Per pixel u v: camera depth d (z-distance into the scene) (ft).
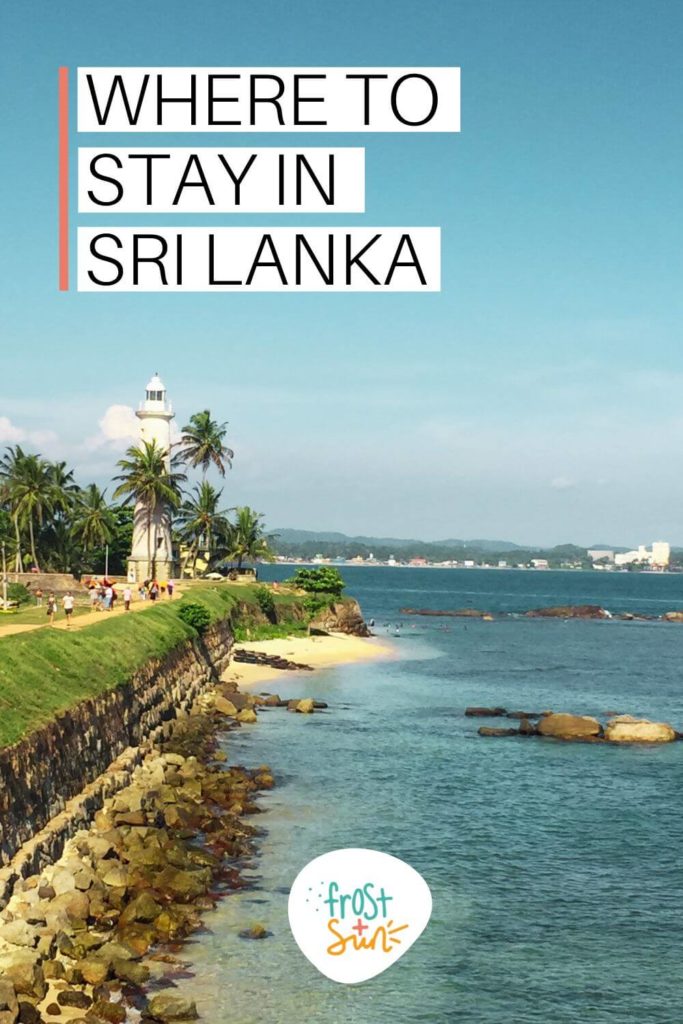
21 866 97.09
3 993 75.25
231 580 418.31
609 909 109.50
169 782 147.13
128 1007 81.82
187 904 101.71
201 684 239.50
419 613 649.20
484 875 118.83
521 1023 84.23
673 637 511.40
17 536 399.85
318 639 381.19
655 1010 87.35
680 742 202.69
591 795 157.89
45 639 157.28
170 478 365.61
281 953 93.40
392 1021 83.51
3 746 106.01
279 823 135.54
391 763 175.83
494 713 230.68
